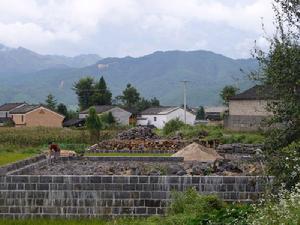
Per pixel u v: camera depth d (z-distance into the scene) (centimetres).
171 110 11688
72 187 2089
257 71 1491
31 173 2631
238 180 2027
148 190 2056
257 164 2523
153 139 5169
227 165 2558
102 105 11938
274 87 1451
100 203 2072
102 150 4538
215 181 2038
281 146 1481
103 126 7631
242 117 5703
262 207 1403
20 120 10112
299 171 1370
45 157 3403
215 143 4388
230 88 7556
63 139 6194
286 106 1434
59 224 1939
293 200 1090
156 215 2014
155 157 3369
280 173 1464
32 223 1975
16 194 2109
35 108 10031
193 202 1845
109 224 1881
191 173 2434
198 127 6019
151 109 12194
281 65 1427
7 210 2108
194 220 1575
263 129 1584
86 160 3484
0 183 2117
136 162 3294
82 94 12281
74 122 10344
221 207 1792
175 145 4578
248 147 3853
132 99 13338
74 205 2084
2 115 10950
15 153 4759
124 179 2067
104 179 2075
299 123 1453
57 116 10156
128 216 2055
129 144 4662
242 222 1359
